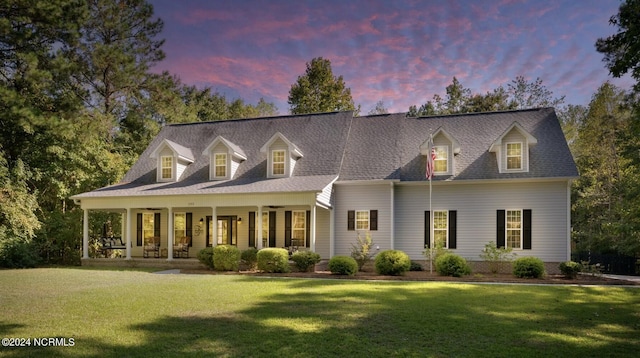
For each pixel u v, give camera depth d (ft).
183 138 92.84
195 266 73.20
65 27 53.52
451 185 72.18
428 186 73.31
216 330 30.19
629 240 89.40
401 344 27.53
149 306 37.91
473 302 40.40
